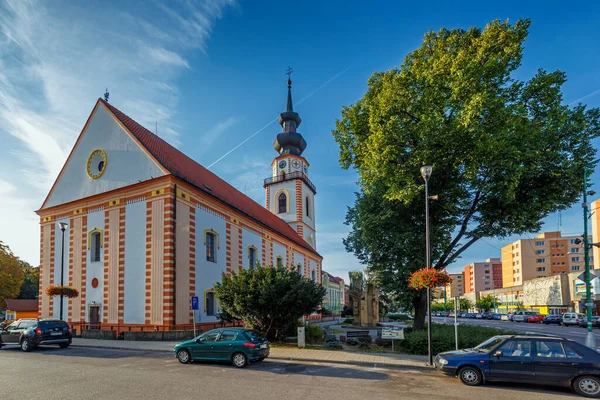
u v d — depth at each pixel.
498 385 11.79
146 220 24.67
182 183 25.11
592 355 11.06
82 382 11.41
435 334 18.27
